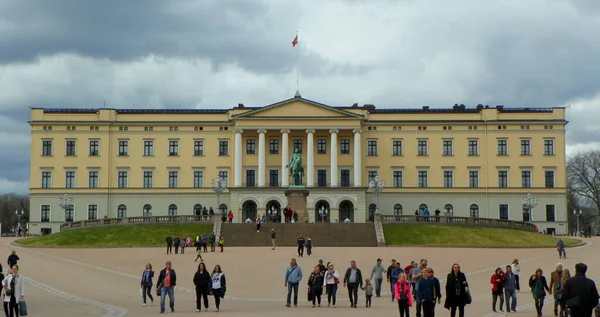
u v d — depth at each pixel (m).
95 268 85.88
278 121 162.00
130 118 166.12
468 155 165.25
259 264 86.25
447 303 41.09
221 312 51.81
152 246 116.06
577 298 32.31
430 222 130.12
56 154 164.62
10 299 43.94
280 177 164.50
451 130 165.62
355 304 54.78
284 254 97.06
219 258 92.62
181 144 166.12
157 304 58.56
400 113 166.50
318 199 158.75
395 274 59.31
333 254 96.12
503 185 164.75
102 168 164.88
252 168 164.62
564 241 123.56
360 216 158.50
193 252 101.62
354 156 162.62
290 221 132.88
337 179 163.12
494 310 52.31
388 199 165.50
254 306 56.81
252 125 162.00
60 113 165.12
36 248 114.12
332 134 162.12
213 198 164.88
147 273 58.19
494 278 52.28
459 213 165.00
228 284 72.88
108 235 123.19
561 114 164.50
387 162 165.88
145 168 165.38
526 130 164.88
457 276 41.06
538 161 164.50
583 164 193.62
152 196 165.12
